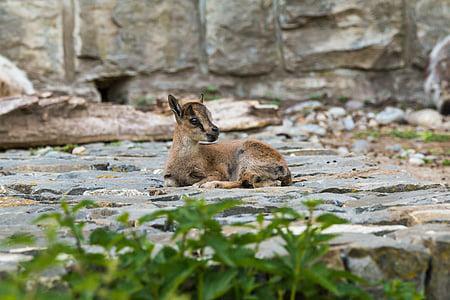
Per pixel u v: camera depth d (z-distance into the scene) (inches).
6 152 591.2
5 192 383.2
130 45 787.4
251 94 805.9
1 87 675.4
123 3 783.1
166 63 795.4
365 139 681.6
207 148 390.9
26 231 274.2
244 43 802.2
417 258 228.1
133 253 211.2
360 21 802.2
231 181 379.9
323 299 210.2
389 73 813.2
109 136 626.8
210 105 665.0
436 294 232.5
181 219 212.2
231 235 221.8
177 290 205.2
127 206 319.0
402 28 808.9
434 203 313.0
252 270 211.2
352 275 209.5
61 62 777.6
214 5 797.2
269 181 375.2
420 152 629.3
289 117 748.0
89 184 390.0
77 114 620.7
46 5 772.0
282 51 805.2
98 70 784.9
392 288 213.8
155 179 413.1
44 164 472.7
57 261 207.8
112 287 201.6
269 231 216.5
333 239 236.1
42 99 608.1
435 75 778.8
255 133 663.8
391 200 324.8
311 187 368.5
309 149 538.0
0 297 175.2
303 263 208.4
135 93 788.0
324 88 805.9
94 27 780.6
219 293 197.6
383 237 247.0
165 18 792.3
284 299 214.5
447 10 811.4
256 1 800.3
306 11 797.2
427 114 747.4
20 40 769.6
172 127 644.7
